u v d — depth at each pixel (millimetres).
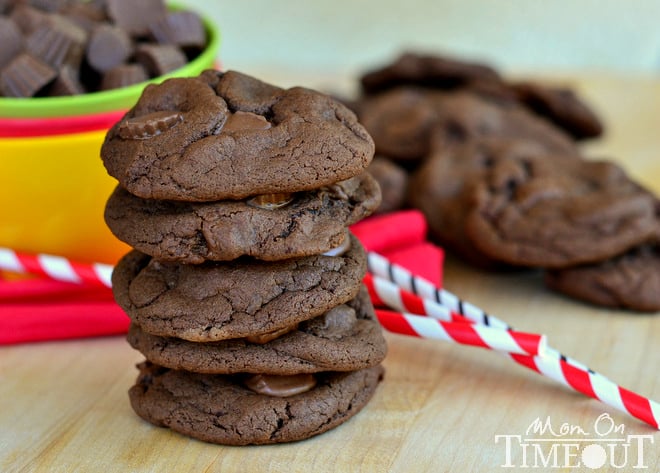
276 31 795
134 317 382
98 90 463
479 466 383
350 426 400
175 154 365
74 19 479
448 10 775
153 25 478
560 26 773
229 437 386
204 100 374
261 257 368
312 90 384
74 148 437
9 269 448
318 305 376
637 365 437
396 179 521
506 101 593
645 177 566
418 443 393
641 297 464
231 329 372
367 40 793
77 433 399
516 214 484
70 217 451
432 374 428
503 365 433
